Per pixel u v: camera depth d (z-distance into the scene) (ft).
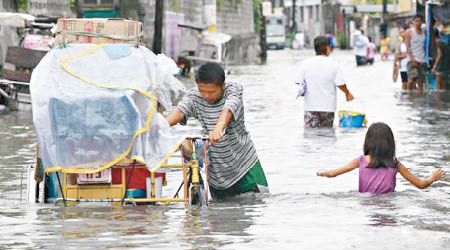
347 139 90.94
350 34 616.80
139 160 52.01
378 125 58.13
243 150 56.44
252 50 488.02
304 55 481.87
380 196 56.54
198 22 354.33
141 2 265.54
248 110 128.77
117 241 43.96
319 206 53.26
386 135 57.82
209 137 52.42
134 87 52.85
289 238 44.42
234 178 56.24
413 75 168.25
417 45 166.40
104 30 55.16
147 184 53.72
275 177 66.95
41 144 52.42
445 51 166.50
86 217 50.16
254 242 43.52
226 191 56.54
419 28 165.99
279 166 72.69
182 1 320.50
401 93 160.56
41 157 52.65
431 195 56.85
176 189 61.05
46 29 146.30
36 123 52.42
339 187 62.03
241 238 44.50
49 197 55.77
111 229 46.80
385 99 146.51
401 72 170.50
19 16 141.79
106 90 52.85
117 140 52.19
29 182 55.88
